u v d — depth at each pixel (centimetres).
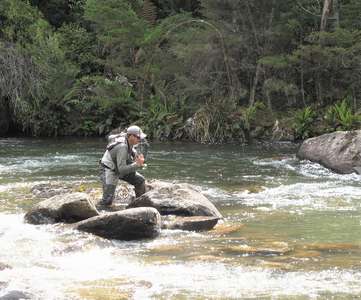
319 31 2627
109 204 1098
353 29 2638
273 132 2456
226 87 2644
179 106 2655
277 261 777
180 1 3388
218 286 678
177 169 1672
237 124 2455
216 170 1653
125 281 696
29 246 848
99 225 908
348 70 2591
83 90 2822
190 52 2564
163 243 876
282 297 642
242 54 2650
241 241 886
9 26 2781
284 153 2044
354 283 687
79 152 2089
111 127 2744
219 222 1014
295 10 2678
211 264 764
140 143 1098
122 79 2820
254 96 2641
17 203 1157
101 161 1104
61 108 2792
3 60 2706
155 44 2769
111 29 2778
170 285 682
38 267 752
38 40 2770
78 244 850
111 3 2831
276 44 2659
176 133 2514
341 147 1652
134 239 902
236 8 2609
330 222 1008
